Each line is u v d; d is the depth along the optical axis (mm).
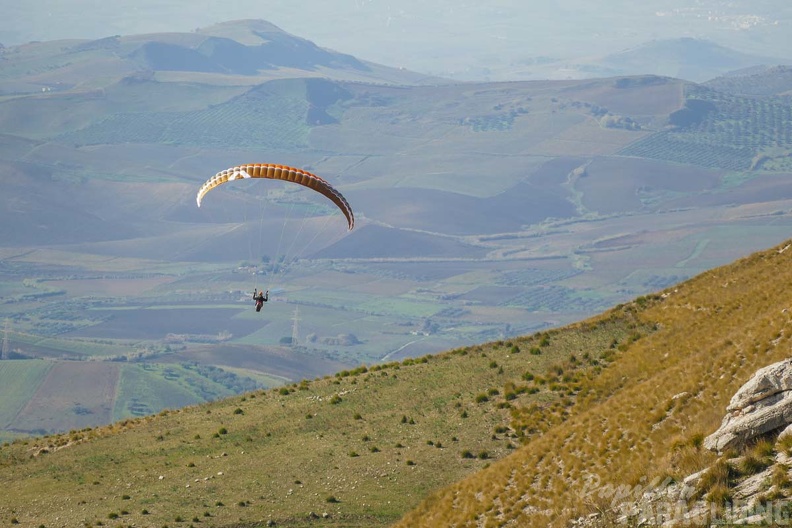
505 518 156625
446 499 178625
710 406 152750
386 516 188000
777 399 127688
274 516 192375
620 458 153125
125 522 195750
